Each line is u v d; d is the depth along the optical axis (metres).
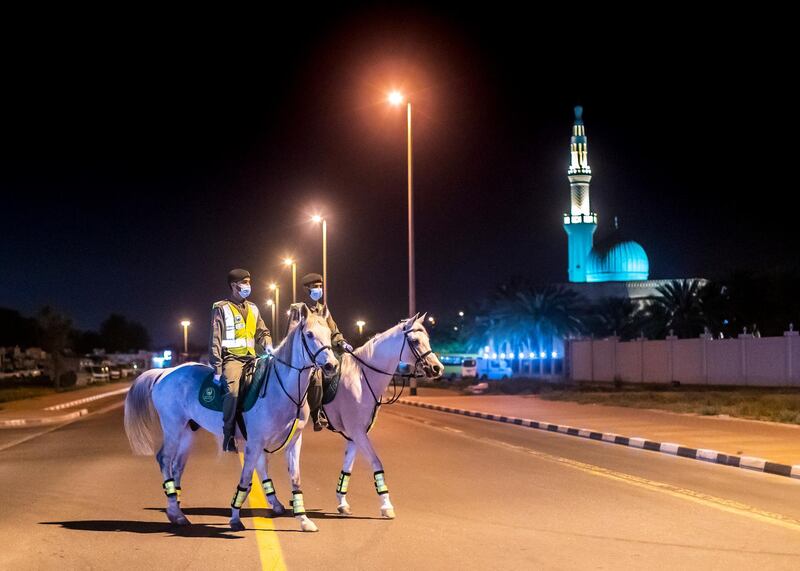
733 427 22.94
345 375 10.77
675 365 58.00
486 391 50.00
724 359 53.53
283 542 9.16
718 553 8.69
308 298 11.29
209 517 10.66
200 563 8.24
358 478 14.03
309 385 10.55
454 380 72.31
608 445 19.88
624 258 104.75
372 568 8.02
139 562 8.30
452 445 19.53
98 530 9.84
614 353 64.38
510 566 8.12
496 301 76.00
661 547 8.95
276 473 14.80
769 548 8.93
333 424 10.88
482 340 84.00
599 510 11.13
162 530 9.84
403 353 10.68
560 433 23.19
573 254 115.00
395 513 10.87
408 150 42.06
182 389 10.69
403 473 14.65
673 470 15.34
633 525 10.13
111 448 20.22
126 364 126.62
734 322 73.19
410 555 8.55
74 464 16.81
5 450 20.36
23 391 52.97
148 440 11.26
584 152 116.12
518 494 12.41
